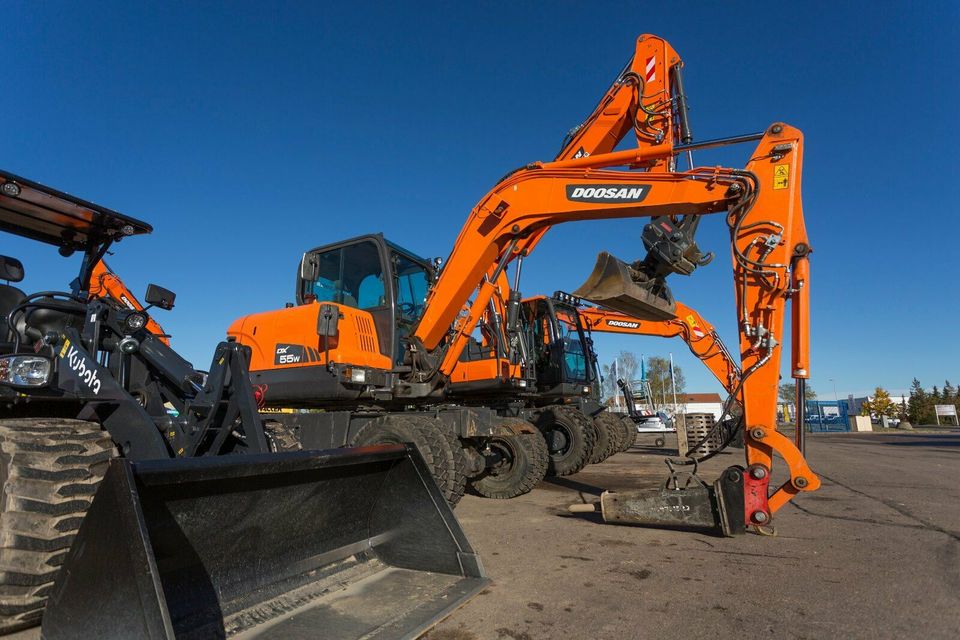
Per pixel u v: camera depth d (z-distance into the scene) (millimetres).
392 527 3633
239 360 3500
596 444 11547
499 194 6203
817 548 4469
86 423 3021
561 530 5191
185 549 2635
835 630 2898
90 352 3783
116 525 2094
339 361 5867
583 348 11648
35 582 2535
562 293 11352
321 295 6910
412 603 3049
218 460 2502
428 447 5367
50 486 2619
